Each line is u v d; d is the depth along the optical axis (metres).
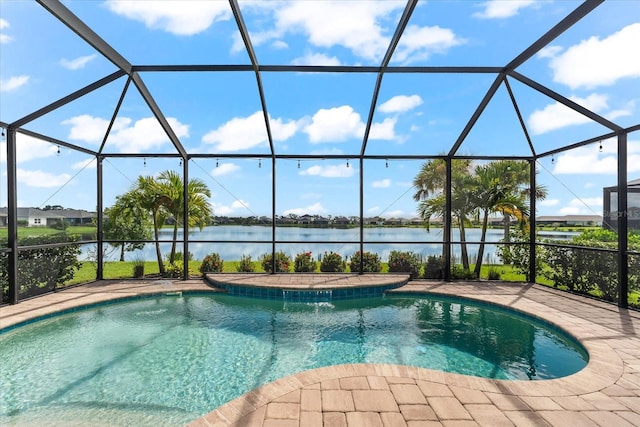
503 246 8.02
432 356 4.21
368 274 7.85
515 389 2.86
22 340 4.55
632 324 4.55
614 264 5.76
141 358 4.08
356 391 2.79
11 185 5.41
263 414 2.44
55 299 5.82
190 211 8.86
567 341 4.30
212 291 6.79
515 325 5.21
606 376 3.09
